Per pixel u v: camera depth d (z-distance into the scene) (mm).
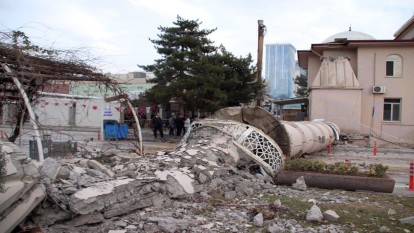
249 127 11867
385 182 10023
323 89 28984
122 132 21781
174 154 10070
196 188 8352
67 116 23094
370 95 29234
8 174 5020
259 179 10500
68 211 5922
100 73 11445
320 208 8117
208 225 6586
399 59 28969
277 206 7898
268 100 43375
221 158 10469
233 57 28312
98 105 24359
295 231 6496
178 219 6660
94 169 8117
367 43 28781
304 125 17719
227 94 27266
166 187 7750
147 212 6957
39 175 5730
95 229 6012
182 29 29422
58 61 10281
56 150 11703
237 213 7371
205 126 12336
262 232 6449
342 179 10227
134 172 8188
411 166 11031
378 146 27297
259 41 25406
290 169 11039
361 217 7578
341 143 26656
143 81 36094
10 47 9227
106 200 6387
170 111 34344
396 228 6871
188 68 27438
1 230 4914
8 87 11008
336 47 30422
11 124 11211
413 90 28641
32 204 5402
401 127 28578
